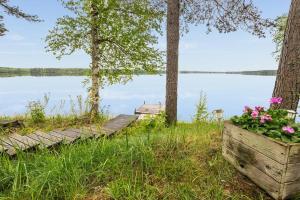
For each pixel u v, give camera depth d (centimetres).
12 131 704
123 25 930
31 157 371
